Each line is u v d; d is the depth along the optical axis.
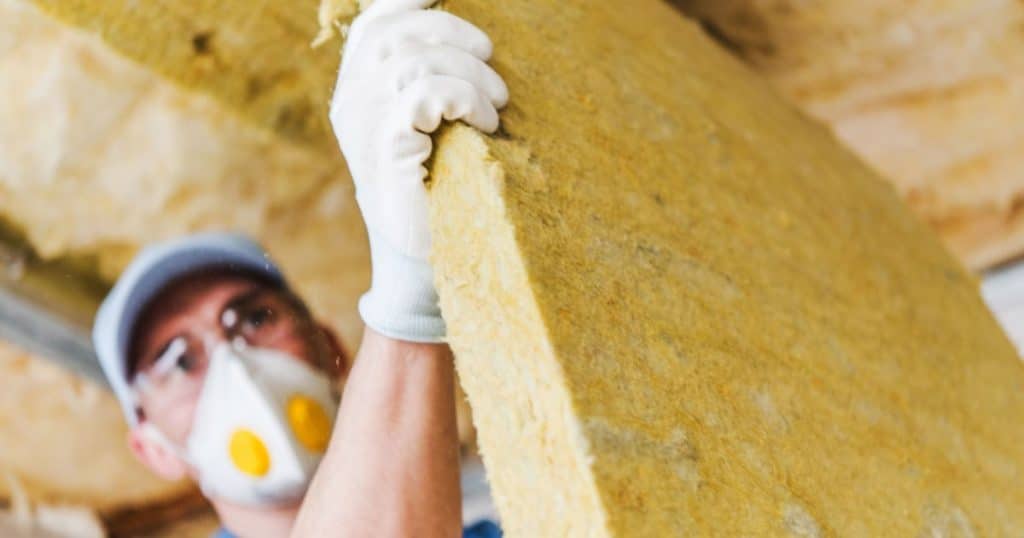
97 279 3.03
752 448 0.96
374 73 0.94
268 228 2.93
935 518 1.20
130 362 2.26
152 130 2.56
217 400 2.06
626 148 1.18
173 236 2.91
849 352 1.35
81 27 1.61
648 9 1.89
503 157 0.92
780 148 1.84
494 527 1.86
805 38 2.53
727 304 1.13
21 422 3.26
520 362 0.82
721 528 0.83
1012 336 3.14
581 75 1.23
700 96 1.65
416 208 0.96
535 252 0.86
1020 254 3.07
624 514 0.74
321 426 2.05
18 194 2.70
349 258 3.10
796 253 1.46
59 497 3.50
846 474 1.09
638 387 0.85
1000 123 2.75
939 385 1.56
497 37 1.09
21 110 2.40
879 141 2.82
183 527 3.71
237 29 1.69
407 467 1.17
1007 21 2.47
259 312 2.26
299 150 2.65
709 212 1.28
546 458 0.79
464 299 0.89
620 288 0.95
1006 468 1.54
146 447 2.29
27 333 3.00
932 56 2.58
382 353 1.16
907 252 2.04
